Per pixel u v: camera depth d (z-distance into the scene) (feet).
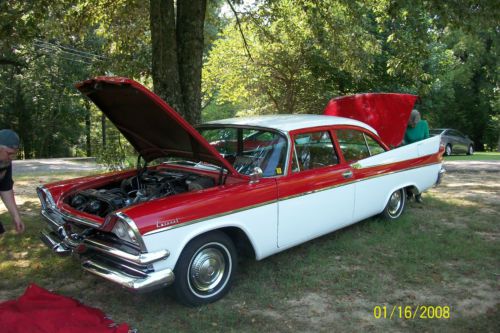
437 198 25.68
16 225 12.85
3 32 27.91
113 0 33.37
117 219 11.10
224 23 49.34
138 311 12.18
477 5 24.16
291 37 49.98
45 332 9.87
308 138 15.51
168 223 11.26
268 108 68.80
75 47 82.23
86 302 12.71
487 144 114.11
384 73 59.72
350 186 16.72
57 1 29.30
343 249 16.67
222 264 12.87
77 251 12.12
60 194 14.28
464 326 11.41
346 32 34.96
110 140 32.53
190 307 12.26
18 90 97.76
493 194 27.17
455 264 15.49
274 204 13.87
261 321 11.64
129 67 35.76
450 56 78.48
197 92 24.44
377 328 11.34
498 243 17.70
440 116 110.22
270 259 15.79
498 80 99.14
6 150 11.74
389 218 19.79
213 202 12.26
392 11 26.89
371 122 21.49
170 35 23.22
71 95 99.14
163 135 14.35
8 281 14.19
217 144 16.12
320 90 62.85
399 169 19.35
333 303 12.64
